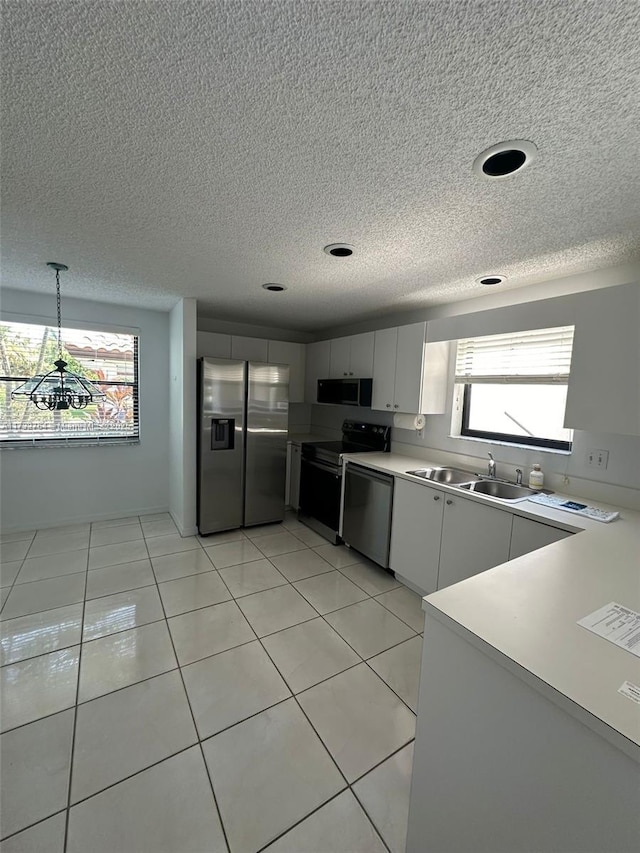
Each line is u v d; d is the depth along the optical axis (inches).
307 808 49.9
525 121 40.6
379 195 57.1
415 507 103.3
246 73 35.2
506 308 92.5
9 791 50.2
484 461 111.0
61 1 29.1
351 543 128.0
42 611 90.0
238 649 79.5
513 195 56.2
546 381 93.0
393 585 109.0
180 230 71.4
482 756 34.9
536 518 75.2
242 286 110.1
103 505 150.3
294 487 169.2
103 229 71.4
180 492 140.9
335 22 30.2
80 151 48.0
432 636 39.7
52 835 45.6
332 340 158.7
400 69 34.3
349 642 83.0
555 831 29.5
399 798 51.5
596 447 86.4
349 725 62.5
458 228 67.9
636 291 67.4
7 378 130.3
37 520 138.5
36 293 127.5
